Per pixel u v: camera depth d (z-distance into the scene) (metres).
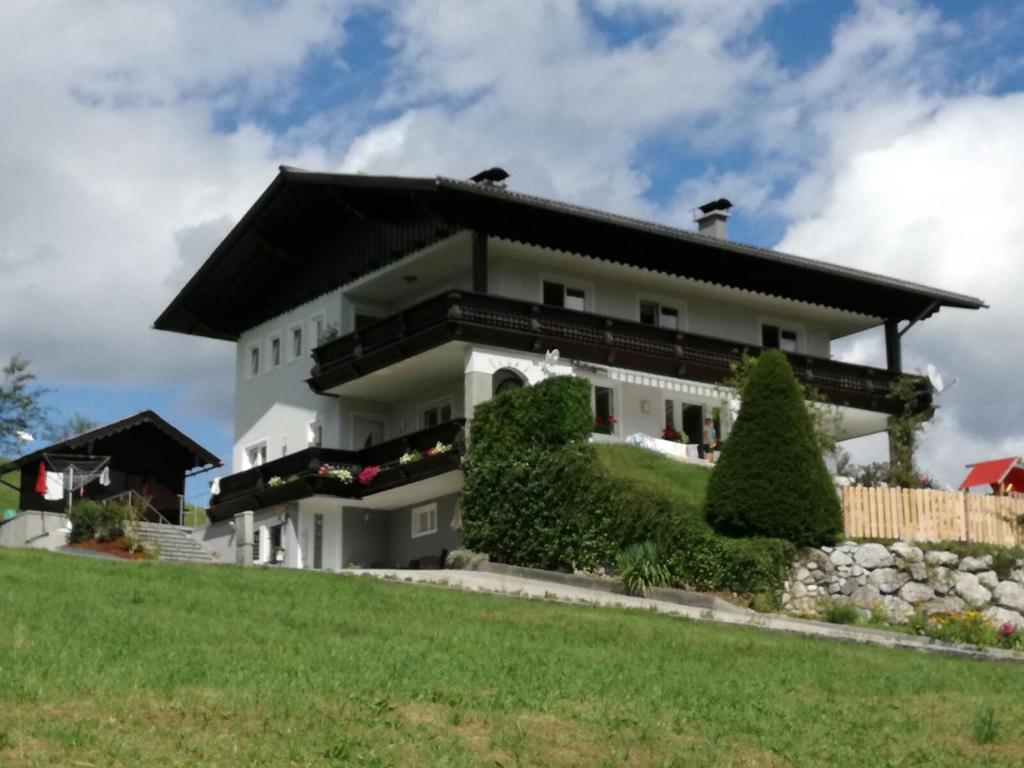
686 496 33.81
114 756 12.32
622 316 43.50
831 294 46.47
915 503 33.84
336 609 23.36
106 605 21.27
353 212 43.59
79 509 42.28
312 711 14.40
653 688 17.72
